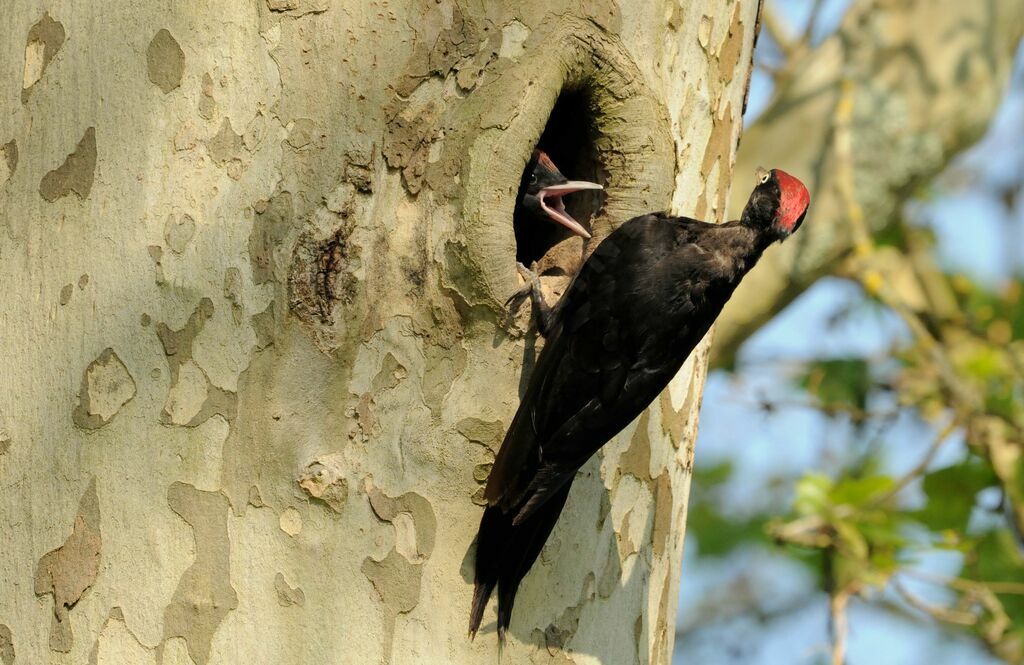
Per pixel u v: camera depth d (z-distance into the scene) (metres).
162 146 6.46
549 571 6.98
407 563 6.56
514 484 6.71
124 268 6.42
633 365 7.24
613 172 7.53
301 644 6.32
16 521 6.42
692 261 7.54
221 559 6.29
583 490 7.16
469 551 6.71
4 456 6.47
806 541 11.83
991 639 12.59
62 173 6.53
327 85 6.57
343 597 6.41
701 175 8.10
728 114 8.27
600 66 7.23
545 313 7.16
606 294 7.32
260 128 6.49
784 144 13.63
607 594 7.24
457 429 6.72
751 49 8.56
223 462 6.34
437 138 6.69
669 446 7.78
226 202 6.45
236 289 6.40
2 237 6.60
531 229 9.16
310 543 6.38
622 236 7.47
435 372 6.69
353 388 6.52
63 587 6.32
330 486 6.41
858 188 13.62
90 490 6.34
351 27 6.62
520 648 6.84
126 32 6.53
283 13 6.54
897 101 13.66
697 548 16.88
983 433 12.47
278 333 6.41
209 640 6.24
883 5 14.03
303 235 6.47
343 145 6.56
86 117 6.52
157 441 6.34
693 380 8.12
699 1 7.80
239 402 6.37
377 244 6.59
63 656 6.29
